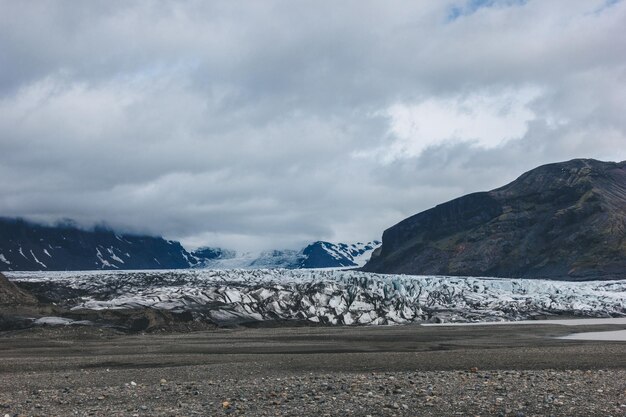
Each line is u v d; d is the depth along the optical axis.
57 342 51.72
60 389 25.89
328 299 84.19
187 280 108.31
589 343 47.41
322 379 26.73
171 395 23.33
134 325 65.12
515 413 18.02
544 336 56.38
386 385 24.19
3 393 24.84
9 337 55.56
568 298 99.50
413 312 86.19
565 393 21.39
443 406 19.33
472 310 90.75
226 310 76.31
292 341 53.00
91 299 84.06
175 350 45.16
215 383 26.53
